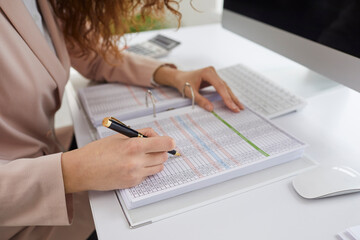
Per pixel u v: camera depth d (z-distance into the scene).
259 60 0.95
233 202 0.43
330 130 0.59
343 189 0.43
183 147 0.51
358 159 0.51
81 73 0.83
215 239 0.38
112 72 0.79
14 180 0.42
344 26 0.58
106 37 0.77
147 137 0.46
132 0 0.74
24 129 0.59
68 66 0.68
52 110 0.68
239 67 0.84
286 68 0.88
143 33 1.20
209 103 0.62
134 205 0.42
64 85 0.65
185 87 0.67
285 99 0.68
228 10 0.94
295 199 0.44
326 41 0.63
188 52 1.02
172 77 0.73
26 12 0.56
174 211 0.42
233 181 0.47
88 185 0.43
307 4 0.65
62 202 0.43
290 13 0.70
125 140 0.44
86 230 0.71
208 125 0.57
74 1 0.71
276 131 0.54
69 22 0.73
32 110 0.58
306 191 0.43
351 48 0.58
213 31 1.22
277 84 0.74
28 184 0.42
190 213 0.42
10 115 0.56
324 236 0.38
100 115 0.62
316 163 0.50
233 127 0.56
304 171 0.49
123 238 0.39
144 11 0.77
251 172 0.48
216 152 0.49
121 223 0.41
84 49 0.78
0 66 0.51
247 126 0.56
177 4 0.75
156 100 0.68
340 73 0.61
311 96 0.72
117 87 0.77
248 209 0.42
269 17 0.77
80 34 0.76
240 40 1.12
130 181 0.42
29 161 0.44
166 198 0.44
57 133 1.01
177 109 0.63
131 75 0.77
